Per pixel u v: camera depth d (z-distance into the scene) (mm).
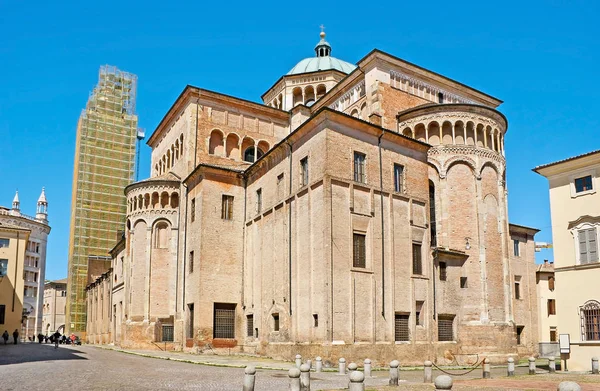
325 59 74812
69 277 103062
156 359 41125
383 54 53781
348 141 41875
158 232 56844
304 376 23031
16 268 81938
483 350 46406
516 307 58156
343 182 40594
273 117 60844
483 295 47844
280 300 43094
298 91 71375
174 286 55094
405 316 42125
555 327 67375
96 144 107188
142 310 55406
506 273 50250
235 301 48969
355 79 56938
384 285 41094
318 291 38531
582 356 38531
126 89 114875
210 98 56969
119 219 106125
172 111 60750
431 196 49906
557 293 40875
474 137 50844
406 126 52188
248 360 40125
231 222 50469
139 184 57781
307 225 40875
